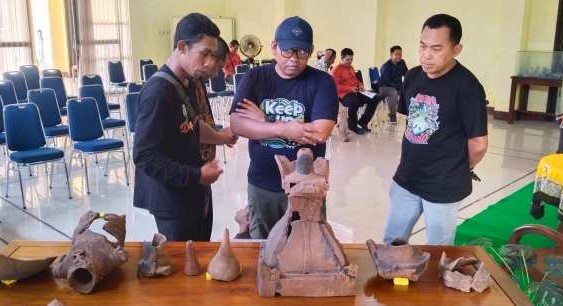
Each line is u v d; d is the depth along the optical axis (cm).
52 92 525
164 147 173
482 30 877
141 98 172
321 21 1049
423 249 145
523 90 829
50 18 942
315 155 199
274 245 120
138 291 119
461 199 212
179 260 134
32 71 717
